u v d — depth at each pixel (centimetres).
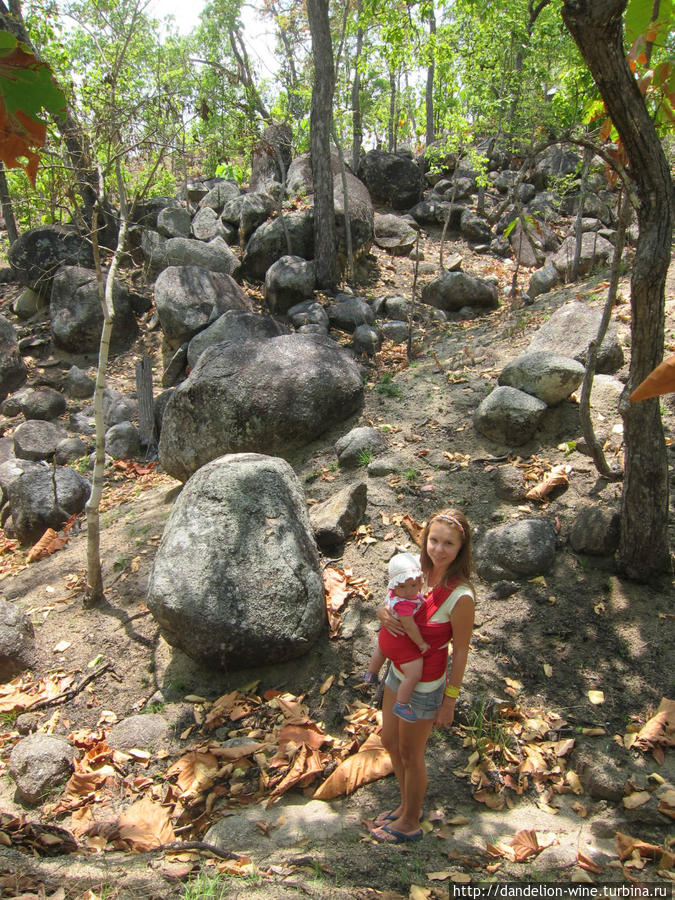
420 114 1902
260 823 348
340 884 299
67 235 1237
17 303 1244
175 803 376
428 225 1592
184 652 478
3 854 326
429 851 322
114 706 465
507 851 318
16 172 938
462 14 1308
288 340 762
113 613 556
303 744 398
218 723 432
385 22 1141
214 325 986
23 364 1089
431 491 613
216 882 297
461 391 772
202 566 467
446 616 297
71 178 550
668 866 302
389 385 820
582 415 546
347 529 579
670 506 518
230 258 1228
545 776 367
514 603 490
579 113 922
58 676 494
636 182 401
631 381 445
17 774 396
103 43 688
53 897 291
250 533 483
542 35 1095
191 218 1420
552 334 748
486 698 415
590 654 442
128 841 346
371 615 504
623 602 471
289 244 1226
